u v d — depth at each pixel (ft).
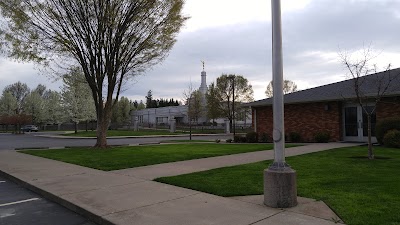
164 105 376.48
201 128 189.37
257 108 79.00
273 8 19.11
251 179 26.37
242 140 75.97
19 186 28.86
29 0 53.42
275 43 18.92
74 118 148.56
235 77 165.07
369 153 36.55
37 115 240.94
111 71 60.70
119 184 26.37
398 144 48.44
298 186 22.86
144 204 19.97
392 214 16.15
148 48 61.31
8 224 17.80
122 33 57.77
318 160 35.96
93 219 18.29
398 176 25.68
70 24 55.57
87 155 48.60
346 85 68.23
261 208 18.26
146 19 57.93
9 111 242.99
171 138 111.55
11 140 106.22
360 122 63.21
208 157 42.98
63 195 22.81
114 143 82.74
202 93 212.23
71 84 133.28
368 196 19.70
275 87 18.92
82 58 58.95
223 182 25.36
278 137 18.71
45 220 18.54
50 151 56.90
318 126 68.28
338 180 24.64
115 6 54.90
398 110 56.65
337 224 15.26
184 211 18.25
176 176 28.68
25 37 55.77
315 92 71.92
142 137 119.03
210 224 15.93
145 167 35.32
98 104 61.87
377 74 61.26
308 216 16.52
